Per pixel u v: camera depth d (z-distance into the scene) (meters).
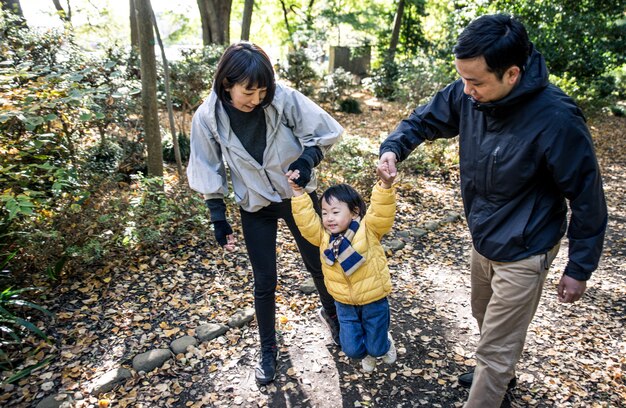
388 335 2.21
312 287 3.29
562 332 2.92
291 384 2.40
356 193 2.09
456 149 6.91
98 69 4.76
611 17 10.61
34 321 2.79
